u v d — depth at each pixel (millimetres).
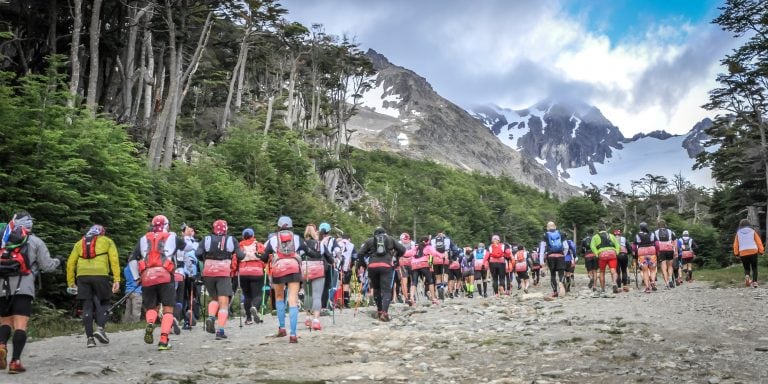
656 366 7051
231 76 62188
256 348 9211
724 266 57625
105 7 35469
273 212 35188
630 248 19422
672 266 20438
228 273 10633
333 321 12609
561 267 17953
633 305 13930
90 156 18328
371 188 99062
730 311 11977
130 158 20328
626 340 9031
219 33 53688
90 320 9531
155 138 31641
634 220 113250
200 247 10578
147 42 40062
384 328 11703
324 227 14445
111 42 35719
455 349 8922
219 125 52062
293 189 37656
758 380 6273
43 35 35125
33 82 17734
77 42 26312
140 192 23047
